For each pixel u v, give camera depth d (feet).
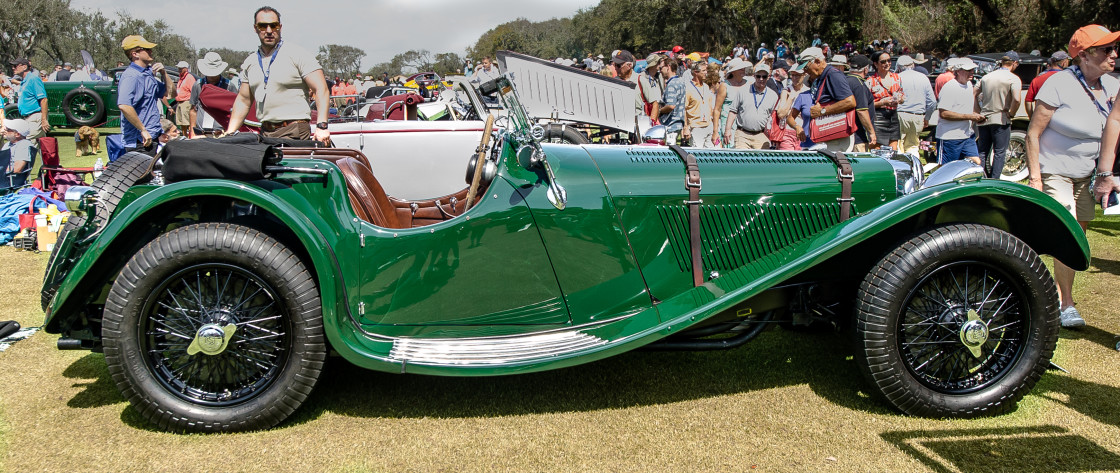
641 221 10.03
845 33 92.48
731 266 10.61
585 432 9.27
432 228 9.32
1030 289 9.27
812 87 21.26
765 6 100.68
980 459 8.45
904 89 27.68
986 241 9.10
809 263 9.26
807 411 9.82
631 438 9.09
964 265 9.25
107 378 11.11
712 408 9.96
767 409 9.90
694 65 29.86
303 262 9.41
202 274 9.00
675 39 121.49
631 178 10.06
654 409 9.95
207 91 18.37
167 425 9.12
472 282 9.60
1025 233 10.25
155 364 9.10
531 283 9.78
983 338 9.22
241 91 16.02
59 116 51.24
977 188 9.20
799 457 8.55
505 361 9.05
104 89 51.75
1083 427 9.29
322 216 9.19
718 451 8.71
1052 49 79.51
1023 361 9.48
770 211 10.57
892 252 9.29
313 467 8.39
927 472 8.16
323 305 8.88
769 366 11.51
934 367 9.75
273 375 9.12
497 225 9.46
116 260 9.45
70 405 10.05
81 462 8.45
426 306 9.62
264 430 9.30
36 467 8.30
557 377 11.09
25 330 13.28
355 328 9.35
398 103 28.32
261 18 15.38
